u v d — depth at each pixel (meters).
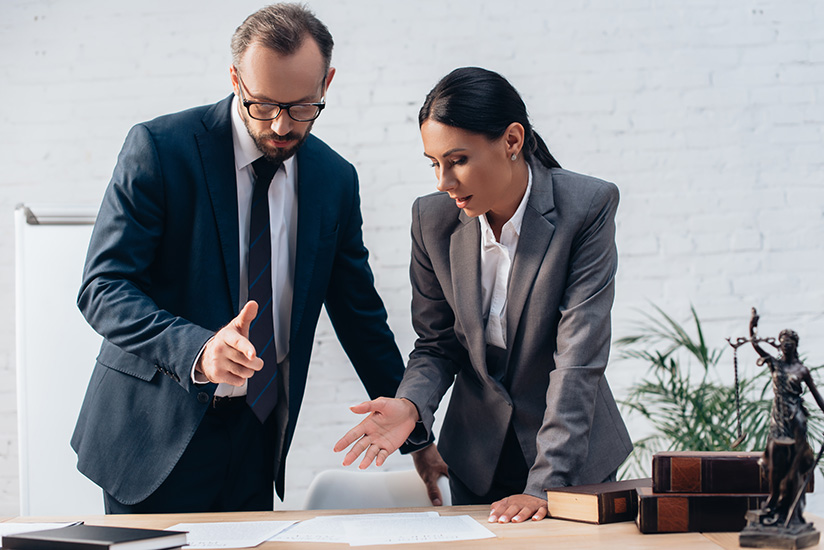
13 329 2.69
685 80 2.78
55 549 1.09
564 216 1.49
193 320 1.60
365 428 1.44
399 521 1.32
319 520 1.35
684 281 2.75
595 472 1.52
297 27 1.45
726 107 2.78
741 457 1.20
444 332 1.65
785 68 2.78
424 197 1.66
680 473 1.20
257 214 1.64
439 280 1.61
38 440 2.33
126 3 2.77
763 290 2.75
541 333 1.51
